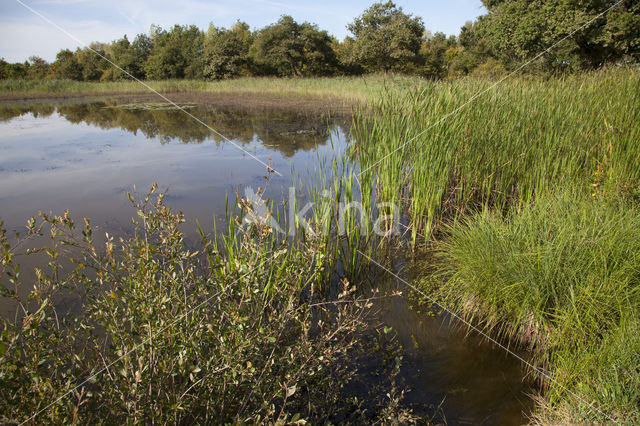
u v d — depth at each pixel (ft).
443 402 8.17
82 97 79.41
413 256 14.53
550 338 9.04
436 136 15.49
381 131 18.07
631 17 41.52
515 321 9.96
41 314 5.54
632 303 8.55
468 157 16.48
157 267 6.66
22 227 15.42
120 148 31.01
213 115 50.24
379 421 7.49
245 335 6.15
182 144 32.32
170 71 113.80
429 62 126.11
